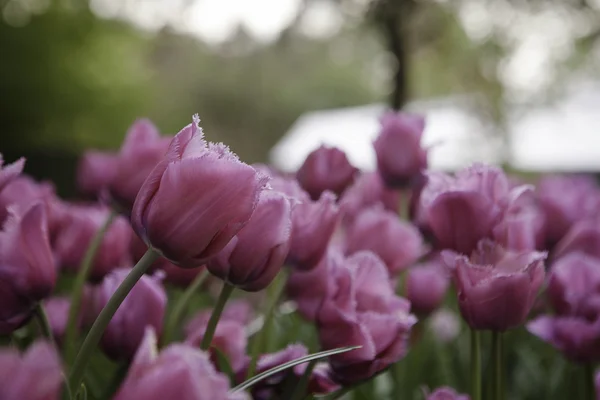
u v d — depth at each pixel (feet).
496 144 22.72
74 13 27.25
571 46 24.40
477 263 1.85
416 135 2.84
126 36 28.71
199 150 1.29
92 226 2.67
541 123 23.50
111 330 1.77
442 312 3.94
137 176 2.21
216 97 56.29
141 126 2.27
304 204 1.86
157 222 1.28
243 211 1.29
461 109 24.21
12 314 1.52
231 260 1.58
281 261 1.60
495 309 1.79
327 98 64.80
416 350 2.94
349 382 1.76
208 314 2.25
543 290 2.98
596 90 25.39
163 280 2.27
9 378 0.78
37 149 27.04
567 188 3.45
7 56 26.43
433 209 1.89
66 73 26.89
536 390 3.27
